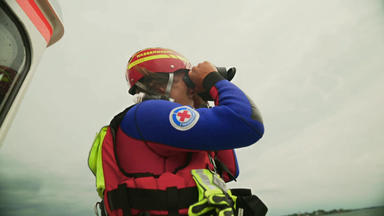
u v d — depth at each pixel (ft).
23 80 3.62
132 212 2.56
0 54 3.21
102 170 3.04
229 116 2.70
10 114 3.40
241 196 2.83
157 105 2.90
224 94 2.98
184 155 3.07
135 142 2.90
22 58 3.59
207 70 3.37
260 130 2.85
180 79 3.76
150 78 3.71
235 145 2.78
